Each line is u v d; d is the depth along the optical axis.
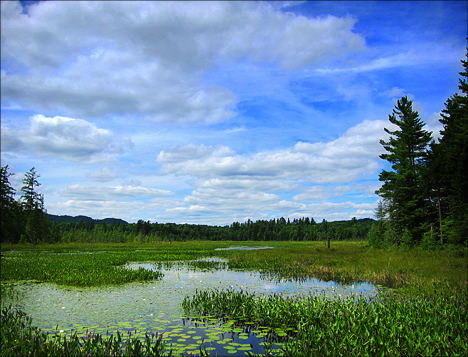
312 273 17.58
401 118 40.91
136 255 31.38
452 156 27.20
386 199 38.03
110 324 7.39
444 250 26.84
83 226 145.75
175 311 8.78
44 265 19.83
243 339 6.40
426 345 5.38
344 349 5.36
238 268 21.03
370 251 34.28
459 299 8.77
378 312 7.29
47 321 7.64
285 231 164.50
